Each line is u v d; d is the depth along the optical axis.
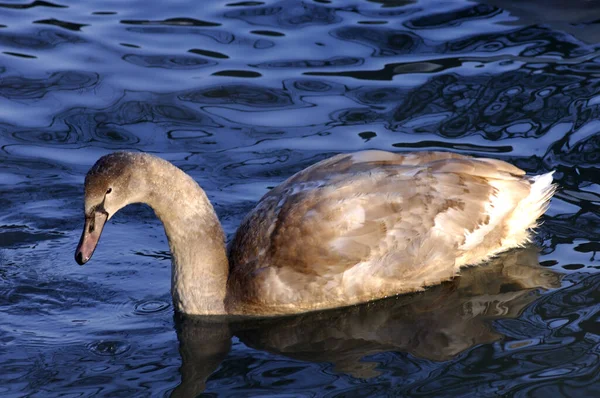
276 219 11.48
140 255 12.80
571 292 11.30
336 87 16.25
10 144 15.03
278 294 11.30
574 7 18.20
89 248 10.94
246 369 10.29
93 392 9.88
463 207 11.70
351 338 10.85
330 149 14.66
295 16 18.50
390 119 15.34
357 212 11.38
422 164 11.92
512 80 16.09
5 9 18.91
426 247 11.51
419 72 16.52
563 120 14.98
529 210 12.18
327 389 9.77
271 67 16.86
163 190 11.20
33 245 12.95
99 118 15.66
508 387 9.59
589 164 13.93
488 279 11.80
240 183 13.99
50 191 14.05
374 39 17.56
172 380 10.09
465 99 15.70
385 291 11.60
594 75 16.08
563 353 10.11
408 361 10.23
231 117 15.60
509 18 18.02
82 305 11.72
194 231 11.38
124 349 10.77
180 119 15.62
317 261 11.29
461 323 10.91
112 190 10.98
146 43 17.67
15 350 10.73
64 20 18.52
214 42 17.67
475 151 14.33
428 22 18.05
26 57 17.23
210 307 11.48
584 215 12.84
